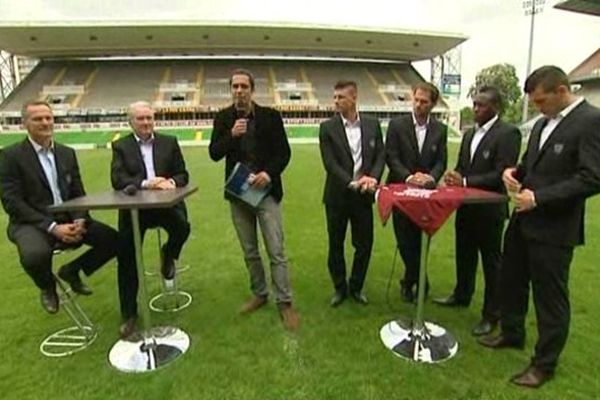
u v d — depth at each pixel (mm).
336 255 3865
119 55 38125
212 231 6250
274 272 3596
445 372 2850
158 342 3199
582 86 33469
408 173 3688
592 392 2623
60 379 2826
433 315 3660
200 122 34531
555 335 2645
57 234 3127
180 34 33781
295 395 2637
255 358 3035
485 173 3369
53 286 3225
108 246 3420
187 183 3715
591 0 31672
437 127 3771
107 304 3953
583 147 2396
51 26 31359
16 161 3156
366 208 3736
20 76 42125
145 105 3633
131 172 3574
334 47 37688
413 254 3846
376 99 37469
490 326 3346
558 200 2451
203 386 2734
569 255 2594
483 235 3375
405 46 37844
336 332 3381
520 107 33875
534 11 27891
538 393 2621
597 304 3771
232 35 34281
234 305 3885
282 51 38781
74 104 34062
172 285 4184
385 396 2617
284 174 12148
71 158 3463
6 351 3166
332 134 3693
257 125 3520
